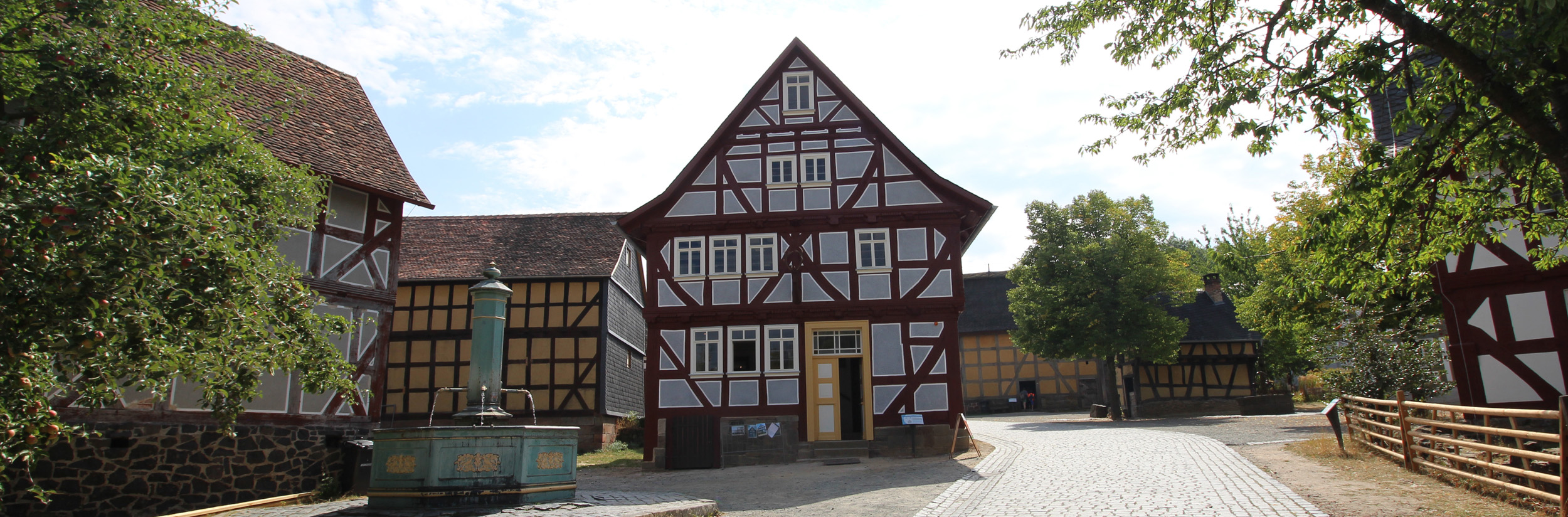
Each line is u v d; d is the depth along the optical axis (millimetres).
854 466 15883
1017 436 22031
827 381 18031
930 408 17594
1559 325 13680
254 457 13766
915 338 17969
